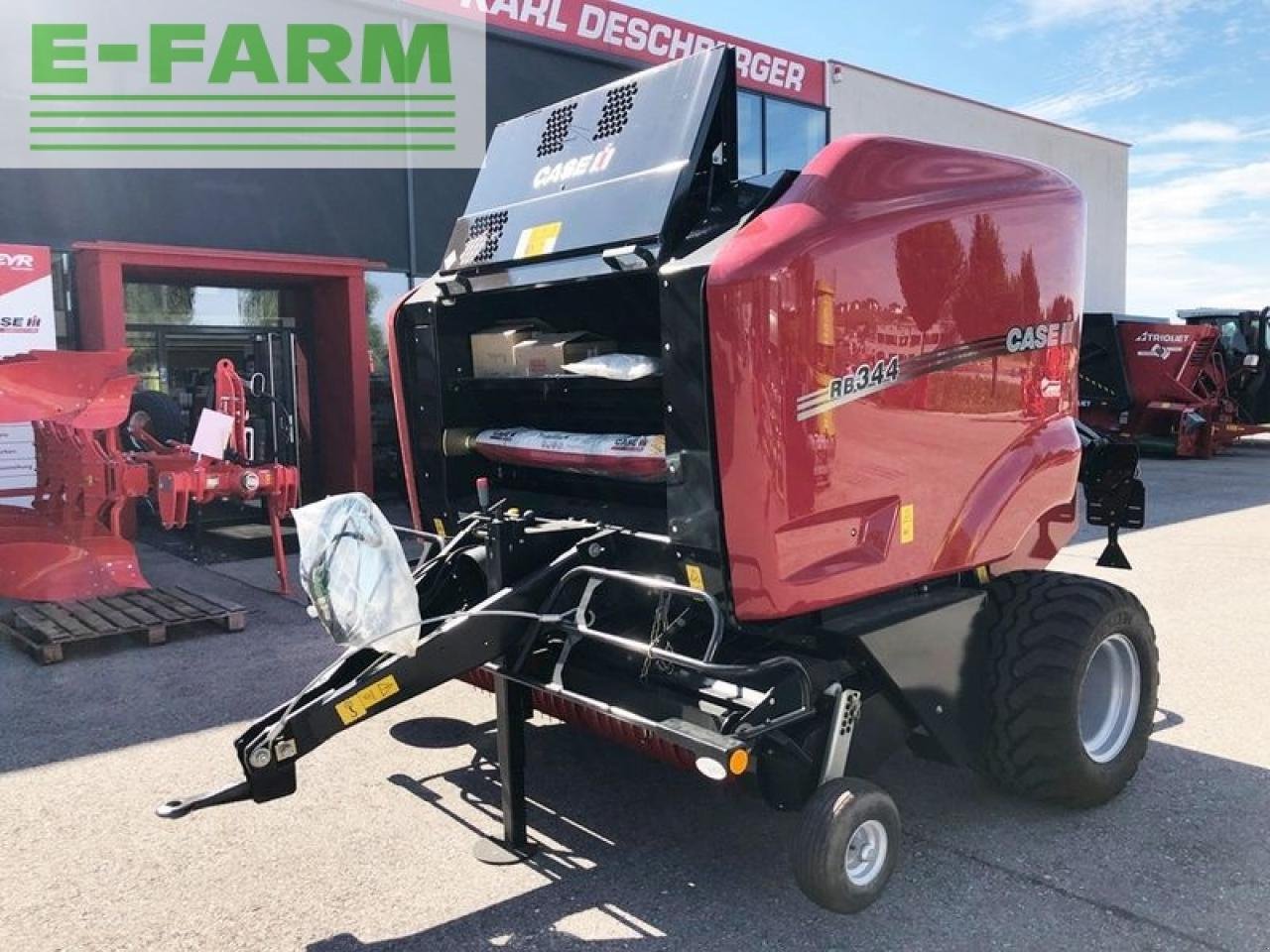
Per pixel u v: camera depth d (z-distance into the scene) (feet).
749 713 9.32
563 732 15.03
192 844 11.59
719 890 10.61
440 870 11.02
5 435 27.84
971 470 11.54
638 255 10.39
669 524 10.05
